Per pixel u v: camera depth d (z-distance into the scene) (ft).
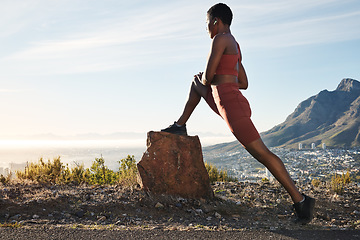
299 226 12.98
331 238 10.53
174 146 17.12
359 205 17.65
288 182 12.02
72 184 21.13
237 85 12.94
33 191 16.92
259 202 17.25
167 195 16.46
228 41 12.56
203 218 14.51
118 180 22.06
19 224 11.25
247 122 12.16
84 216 13.50
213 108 14.05
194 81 14.99
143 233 10.53
